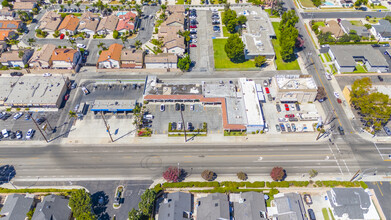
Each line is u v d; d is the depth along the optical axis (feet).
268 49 562.25
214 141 419.95
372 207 335.47
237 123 426.92
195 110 462.19
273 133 429.79
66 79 497.87
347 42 590.96
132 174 379.55
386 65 524.52
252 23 636.89
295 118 446.19
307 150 408.26
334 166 388.78
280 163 392.06
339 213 330.95
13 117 450.30
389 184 368.89
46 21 638.94
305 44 601.21
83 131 433.07
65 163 392.68
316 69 540.11
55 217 322.96
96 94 489.26
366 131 431.84
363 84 446.19
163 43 588.91
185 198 341.41
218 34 630.74
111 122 446.19
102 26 617.62
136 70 537.24
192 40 609.01
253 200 334.03
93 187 365.40
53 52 532.73
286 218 322.55
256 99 460.55
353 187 356.59
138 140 421.18
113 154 403.34
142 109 462.60
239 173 368.48
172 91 476.13
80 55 556.51
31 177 376.27
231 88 481.46
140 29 642.63
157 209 345.72
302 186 361.10
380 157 399.44
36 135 426.51
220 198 336.49
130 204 349.20
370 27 629.51
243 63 553.64
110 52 539.29
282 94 465.06
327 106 470.80
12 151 406.62
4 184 369.09
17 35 620.08
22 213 331.98
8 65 534.78
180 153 404.57
